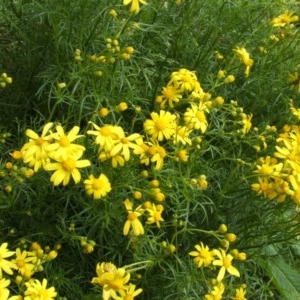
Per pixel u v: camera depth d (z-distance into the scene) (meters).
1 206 0.43
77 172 0.39
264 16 0.62
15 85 0.54
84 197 0.45
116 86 0.51
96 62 0.45
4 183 0.45
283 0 0.62
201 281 0.47
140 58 0.53
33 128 0.52
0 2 0.52
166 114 0.44
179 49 0.58
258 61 0.60
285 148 0.46
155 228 0.48
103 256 0.46
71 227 0.42
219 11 0.58
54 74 0.51
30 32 0.54
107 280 0.38
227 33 0.61
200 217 0.50
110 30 0.51
